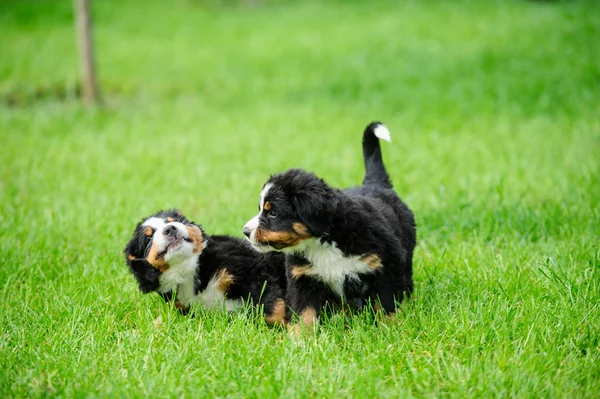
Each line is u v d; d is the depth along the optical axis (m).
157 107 16.34
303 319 5.96
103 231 8.51
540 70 16.48
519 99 14.87
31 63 20.52
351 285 5.98
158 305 6.57
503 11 24.41
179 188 10.37
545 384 4.74
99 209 9.33
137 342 5.65
